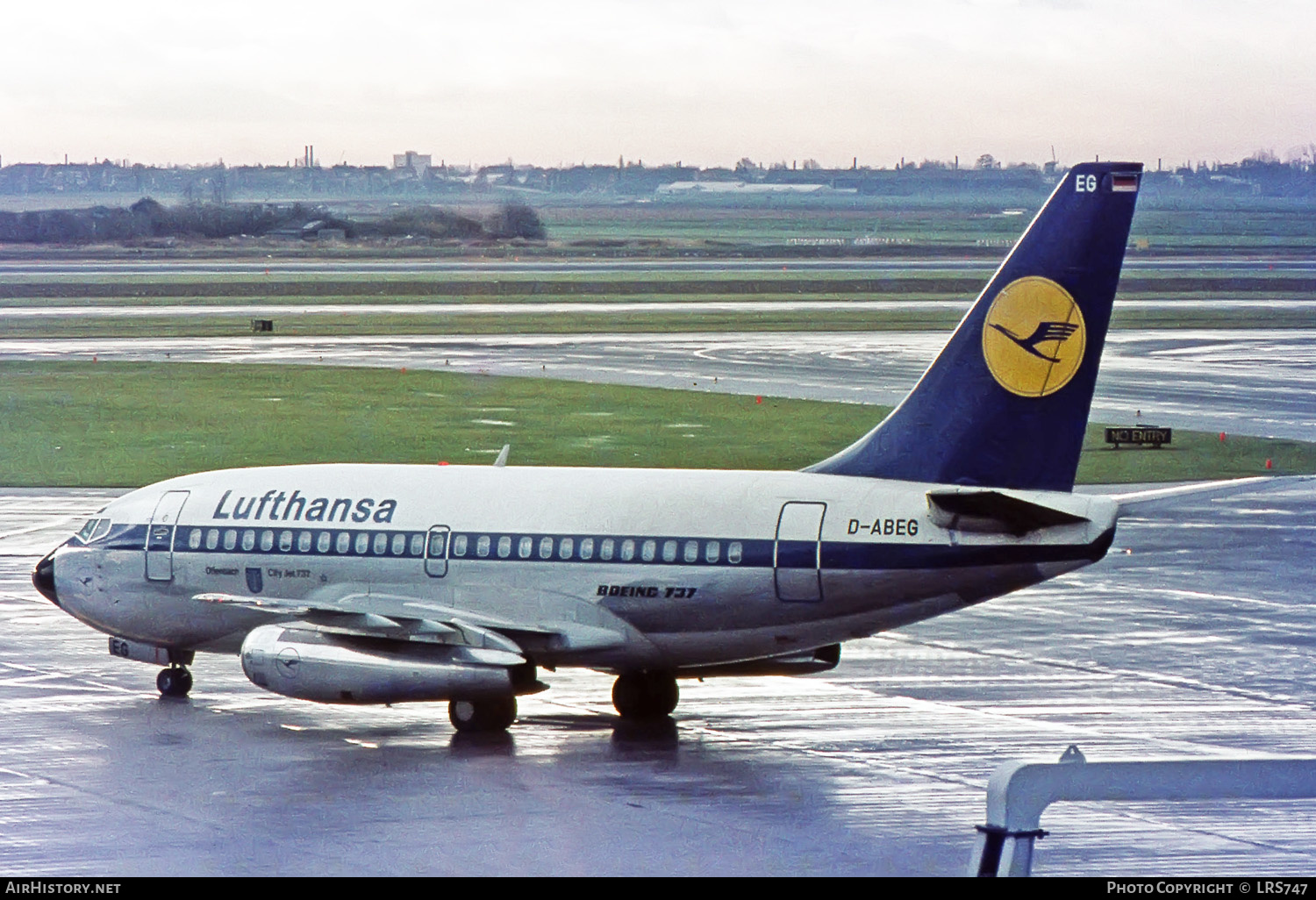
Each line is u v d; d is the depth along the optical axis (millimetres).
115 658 84312
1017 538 64188
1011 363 65688
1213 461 156375
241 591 75812
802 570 66938
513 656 66875
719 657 69875
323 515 75000
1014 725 70500
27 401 196750
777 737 68750
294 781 61688
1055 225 64875
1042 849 53156
